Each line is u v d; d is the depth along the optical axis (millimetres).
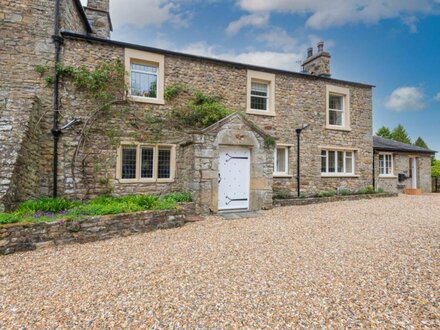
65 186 7648
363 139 12609
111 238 5387
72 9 8578
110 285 3203
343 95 12336
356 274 3404
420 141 33469
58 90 7664
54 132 7512
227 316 2486
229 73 9914
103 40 8062
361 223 6445
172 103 9023
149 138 8641
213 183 7711
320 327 2295
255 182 8359
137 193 8453
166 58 9000
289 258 4074
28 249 4605
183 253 4391
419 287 2971
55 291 3066
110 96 8203
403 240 4840
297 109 11117
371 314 2480
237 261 3975
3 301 2846
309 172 11242
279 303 2715
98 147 8062
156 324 2367
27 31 7488
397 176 15070
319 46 12430
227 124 7984
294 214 7766
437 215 7348
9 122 6422
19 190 6184
